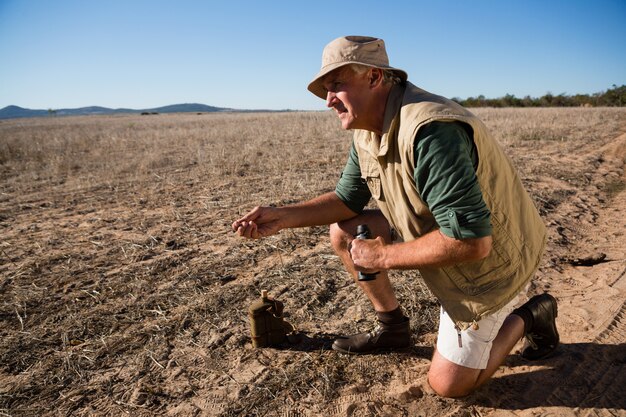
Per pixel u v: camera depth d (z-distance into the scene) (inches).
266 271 142.8
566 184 252.7
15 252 166.1
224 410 83.9
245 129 745.6
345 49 72.8
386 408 83.0
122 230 190.1
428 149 66.6
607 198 225.9
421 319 111.7
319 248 161.0
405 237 85.0
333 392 87.7
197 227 191.3
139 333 110.1
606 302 117.2
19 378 94.5
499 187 74.2
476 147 69.1
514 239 77.1
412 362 96.7
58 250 167.2
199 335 109.0
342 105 77.1
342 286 132.4
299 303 122.6
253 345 103.3
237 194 250.8
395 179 76.9
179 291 130.4
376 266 76.9
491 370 85.0
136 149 500.7
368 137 83.6
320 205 99.3
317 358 98.6
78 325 114.0
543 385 88.0
